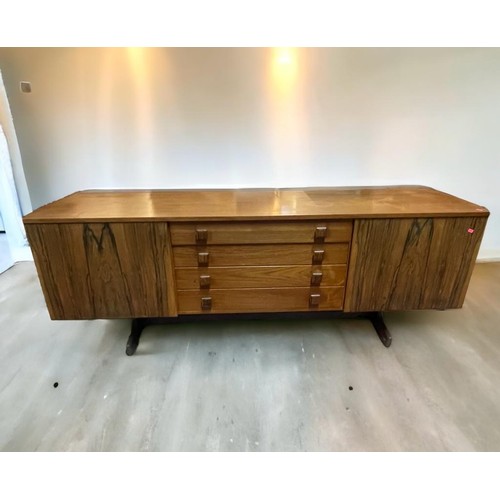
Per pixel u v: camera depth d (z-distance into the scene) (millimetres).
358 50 1893
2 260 2656
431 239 1493
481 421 1269
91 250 1414
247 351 1669
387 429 1239
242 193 1933
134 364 1578
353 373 1517
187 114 1973
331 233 1476
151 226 1399
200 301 1564
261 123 2012
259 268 1521
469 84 2014
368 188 2084
